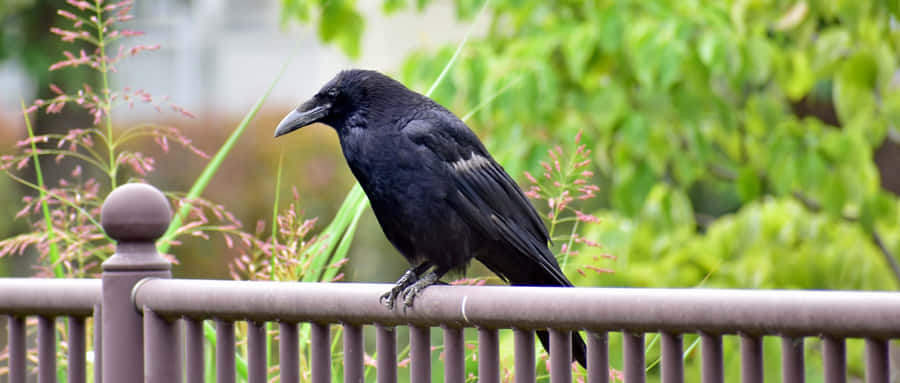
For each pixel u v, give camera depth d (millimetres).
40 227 6727
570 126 9164
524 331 4082
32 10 16641
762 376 3629
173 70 30500
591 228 9586
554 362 4035
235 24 31234
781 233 9453
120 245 4805
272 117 20688
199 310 4586
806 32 9297
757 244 9523
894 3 8609
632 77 9297
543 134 9203
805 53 9438
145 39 19156
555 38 9102
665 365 3795
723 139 9875
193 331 4680
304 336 5859
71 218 6387
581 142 9031
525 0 9727
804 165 8969
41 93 17609
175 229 6348
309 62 30828
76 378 5078
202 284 4586
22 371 5219
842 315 3385
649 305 3727
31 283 5070
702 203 17734
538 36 9289
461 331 4262
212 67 30906
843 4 8641
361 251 18500
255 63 31281
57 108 6355
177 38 30500
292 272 5754
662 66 8352
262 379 4578
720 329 3619
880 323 3322
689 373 8078
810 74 9562
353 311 4309
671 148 9273
